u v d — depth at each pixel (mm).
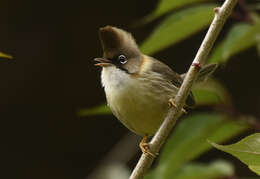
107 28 6844
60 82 13391
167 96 6832
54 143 13352
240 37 6289
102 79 7020
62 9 13242
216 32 5152
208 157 12797
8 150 13195
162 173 6629
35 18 13297
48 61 13320
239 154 4023
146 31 12992
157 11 6906
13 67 13258
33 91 13352
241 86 12633
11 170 13117
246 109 12539
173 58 12859
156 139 5316
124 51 6852
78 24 13297
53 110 13469
